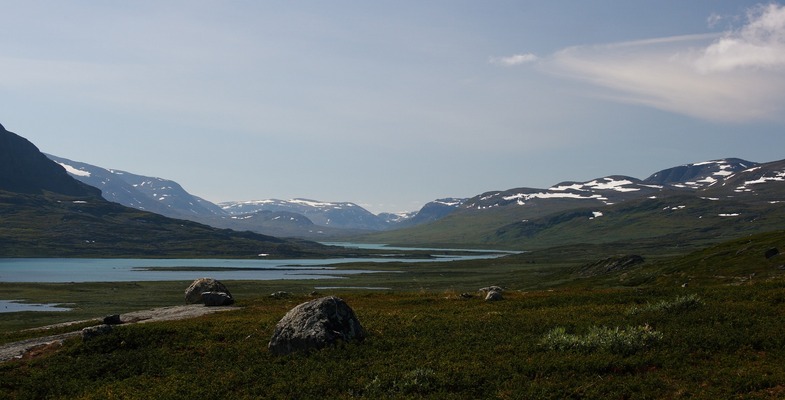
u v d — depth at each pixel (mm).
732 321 27719
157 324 36594
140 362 28531
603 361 22328
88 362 28891
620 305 36531
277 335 28672
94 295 134875
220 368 26375
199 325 35562
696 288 42188
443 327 32031
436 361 24562
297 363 25906
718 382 19516
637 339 24734
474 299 48406
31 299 126000
